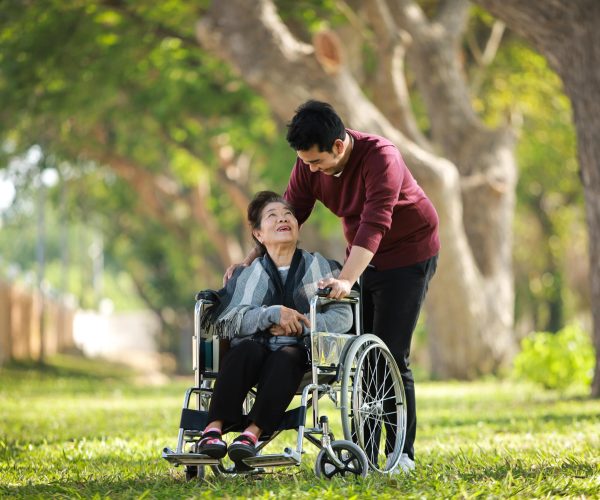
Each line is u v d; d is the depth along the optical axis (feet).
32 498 24.90
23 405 72.64
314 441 26.91
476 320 97.14
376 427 28.86
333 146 27.35
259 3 79.10
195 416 26.32
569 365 80.74
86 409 66.74
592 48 51.47
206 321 27.66
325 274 28.02
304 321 26.73
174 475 29.66
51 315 177.17
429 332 100.58
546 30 52.44
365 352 27.22
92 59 100.99
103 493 25.67
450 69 98.32
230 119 125.70
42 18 94.38
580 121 53.62
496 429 45.83
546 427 45.16
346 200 29.25
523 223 156.56
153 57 108.27
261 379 26.03
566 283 169.07
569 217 154.71
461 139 99.35
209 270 183.83
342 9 89.10
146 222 198.18
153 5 93.50
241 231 171.42
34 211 187.93
